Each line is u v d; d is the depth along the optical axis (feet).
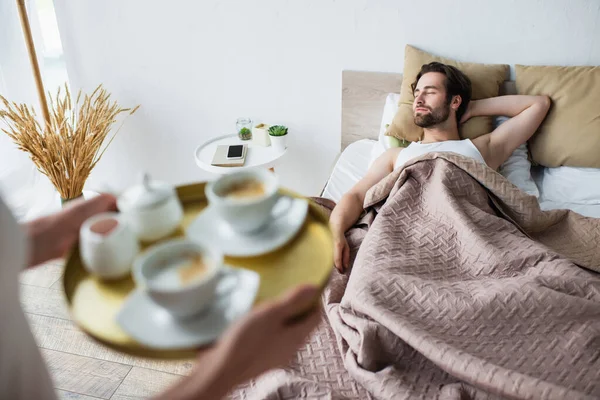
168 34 8.20
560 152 6.66
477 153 6.43
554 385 3.20
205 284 1.76
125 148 9.31
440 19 7.15
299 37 7.80
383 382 3.62
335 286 4.90
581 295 4.18
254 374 1.76
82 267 2.12
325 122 8.38
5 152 8.56
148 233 2.25
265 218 2.30
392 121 7.20
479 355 3.73
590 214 6.05
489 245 4.77
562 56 6.96
